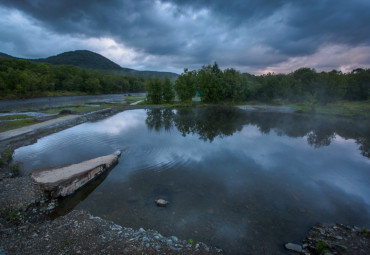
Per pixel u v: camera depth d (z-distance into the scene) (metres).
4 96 53.62
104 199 8.41
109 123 24.55
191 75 55.06
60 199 8.28
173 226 6.75
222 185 9.89
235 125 25.39
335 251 5.64
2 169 10.87
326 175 11.40
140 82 130.25
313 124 26.62
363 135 21.17
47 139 16.78
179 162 12.66
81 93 83.94
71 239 5.66
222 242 6.07
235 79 53.16
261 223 7.05
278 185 10.05
